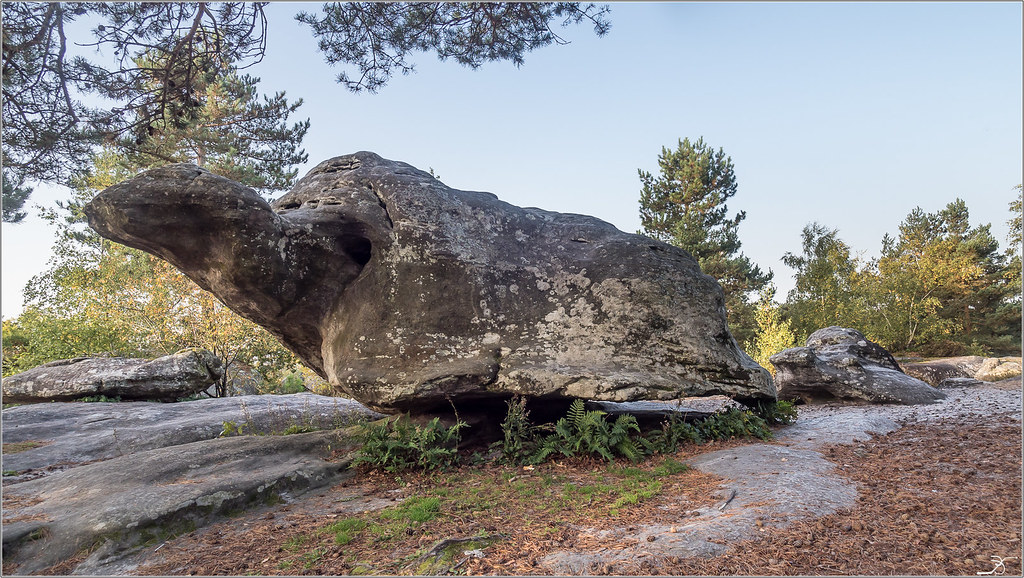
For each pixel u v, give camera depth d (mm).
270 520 5539
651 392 7754
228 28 9555
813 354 13367
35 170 10453
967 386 16344
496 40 10453
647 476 6367
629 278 8609
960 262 30438
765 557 3957
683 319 8602
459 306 8125
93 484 6160
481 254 8516
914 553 4012
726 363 8586
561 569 3867
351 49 10000
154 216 7059
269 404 12617
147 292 18453
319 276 8250
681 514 4969
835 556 3971
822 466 6230
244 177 21078
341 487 6609
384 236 8312
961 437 7828
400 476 6812
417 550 4434
